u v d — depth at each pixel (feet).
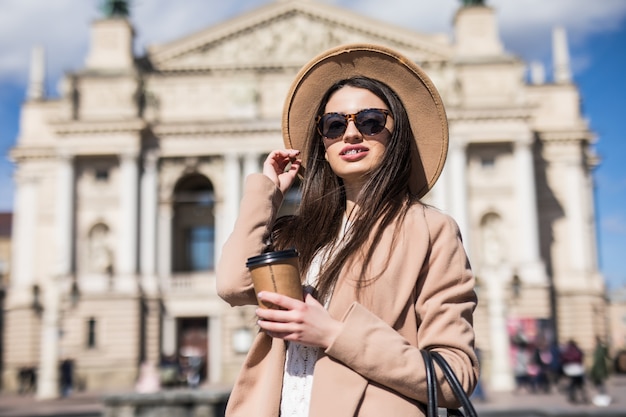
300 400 11.07
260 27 211.61
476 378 10.71
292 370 11.32
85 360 194.08
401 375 10.07
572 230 214.07
